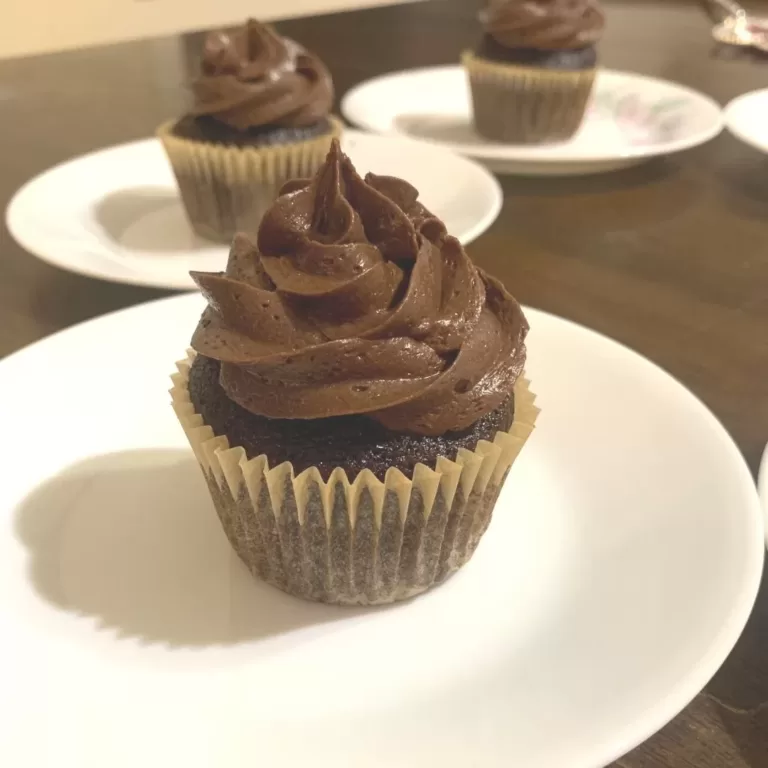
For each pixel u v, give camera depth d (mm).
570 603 170
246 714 149
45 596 171
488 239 316
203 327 170
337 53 532
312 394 158
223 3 740
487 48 395
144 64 509
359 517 165
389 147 361
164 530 191
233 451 164
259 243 175
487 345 170
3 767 134
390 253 172
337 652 164
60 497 195
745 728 147
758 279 291
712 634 148
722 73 512
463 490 168
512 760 133
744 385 235
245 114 313
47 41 677
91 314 269
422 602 176
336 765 138
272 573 177
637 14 649
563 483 200
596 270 295
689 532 175
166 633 167
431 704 150
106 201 334
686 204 349
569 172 376
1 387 215
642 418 208
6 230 317
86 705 148
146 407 220
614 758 132
